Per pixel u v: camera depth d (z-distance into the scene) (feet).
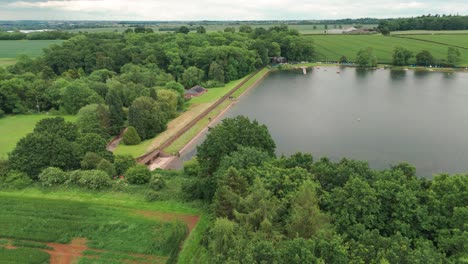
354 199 156.87
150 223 199.62
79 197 228.84
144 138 363.97
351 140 355.36
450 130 376.27
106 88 488.85
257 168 196.34
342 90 579.48
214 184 209.87
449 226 149.69
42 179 241.14
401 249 126.00
